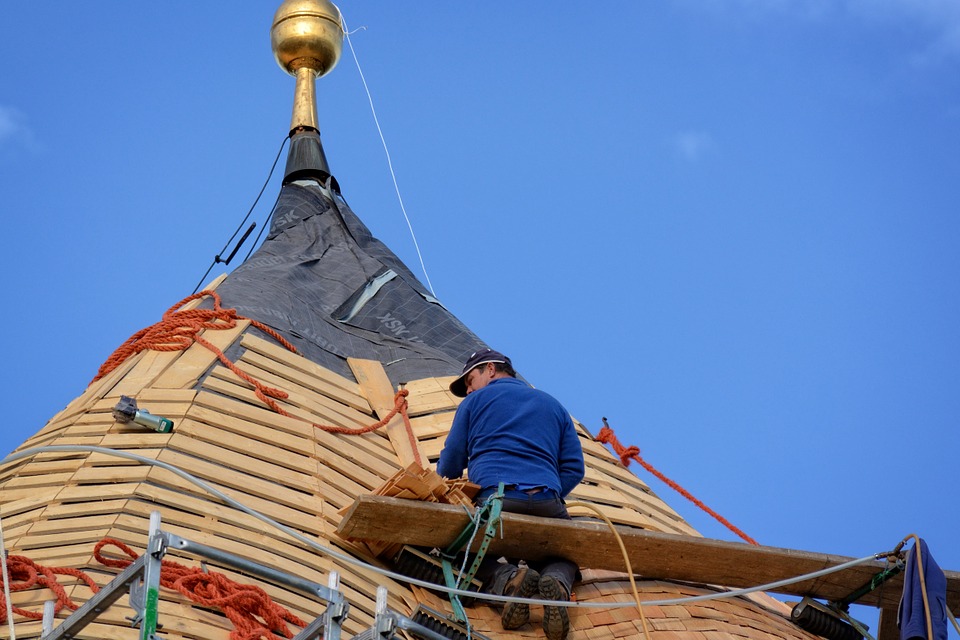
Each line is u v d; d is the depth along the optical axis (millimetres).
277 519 10414
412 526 10164
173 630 8320
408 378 15266
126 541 9352
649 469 14695
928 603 10375
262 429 11969
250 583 9352
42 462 10883
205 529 9844
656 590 11195
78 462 10688
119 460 10648
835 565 11031
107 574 8930
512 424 10820
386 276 17812
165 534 7496
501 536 10234
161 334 13602
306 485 11297
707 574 11109
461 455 11023
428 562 10320
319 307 16547
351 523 10117
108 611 8305
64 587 8547
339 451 12344
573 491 13422
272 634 8438
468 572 10297
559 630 9805
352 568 10117
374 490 11133
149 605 7258
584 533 10438
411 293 17766
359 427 13203
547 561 10594
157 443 11008
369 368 14883
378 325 16828
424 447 13484
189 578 8688
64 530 9492
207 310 14375
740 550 10914
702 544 10820
